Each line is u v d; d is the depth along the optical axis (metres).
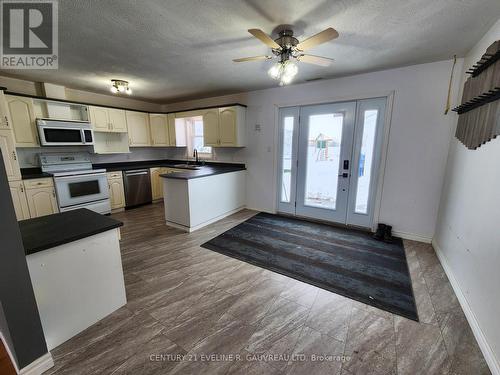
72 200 3.72
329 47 2.29
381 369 1.38
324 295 2.06
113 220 1.82
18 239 1.23
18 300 1.25
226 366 1.41
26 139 3.39
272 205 4.39
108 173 4.27
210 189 3.80
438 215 2.91
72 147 4.21
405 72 2.89
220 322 1.75
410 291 2.10
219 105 4.46
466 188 2.08
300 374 1.35
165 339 1.60
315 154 3.82
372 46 2.27
